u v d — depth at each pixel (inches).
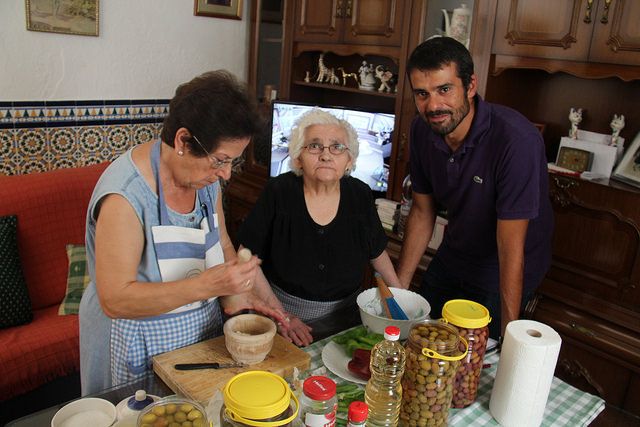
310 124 60.9
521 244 63.9
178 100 44.2
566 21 81.7
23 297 84.8
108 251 46.3
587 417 46.4
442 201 74.0
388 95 108.9
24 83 105.3
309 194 64.2
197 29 129.0
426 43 61.0
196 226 53.0
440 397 41.5
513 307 63.8
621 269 82.5
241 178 136.5
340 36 113.0
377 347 41.4
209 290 46.2
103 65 115.3
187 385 44.4
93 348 54.1
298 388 43.8
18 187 91.0
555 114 98.7
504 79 94.8
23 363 79.0
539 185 63.7
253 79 135.8
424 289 82.6
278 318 56.2
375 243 66.9
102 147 119.3
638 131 89.0
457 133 66.4
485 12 89.7
